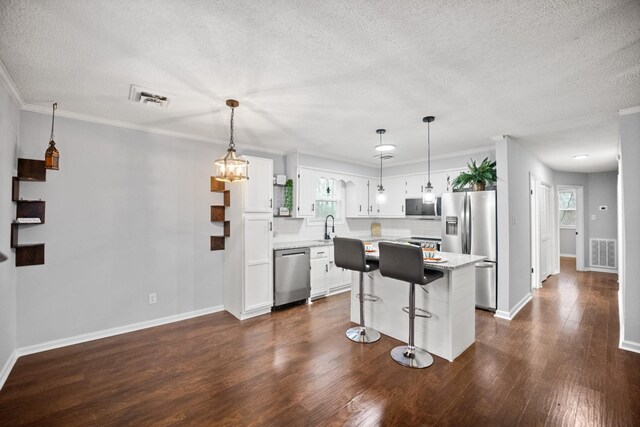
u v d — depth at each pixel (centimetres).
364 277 325
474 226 389
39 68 200
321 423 178
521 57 185
